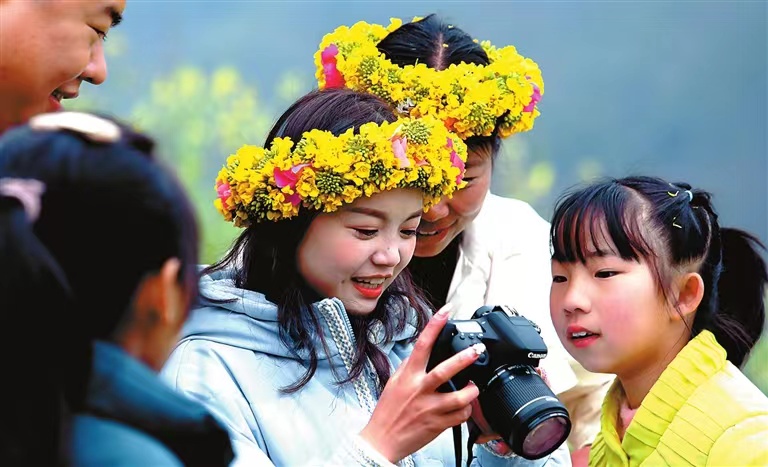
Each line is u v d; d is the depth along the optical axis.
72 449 2.47
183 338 4.29
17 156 2.49
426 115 5.14
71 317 2.45
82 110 2.81
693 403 4.29
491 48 5.68
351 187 4.16
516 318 4.14
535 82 5.55
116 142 2.55
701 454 4.21
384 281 4.34
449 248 5.75
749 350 4.79
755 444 4.12
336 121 4.35
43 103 3.92
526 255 5.88
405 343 4.72
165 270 2.54
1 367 2.42
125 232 2.49
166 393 2.62
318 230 4.27
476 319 4.16
